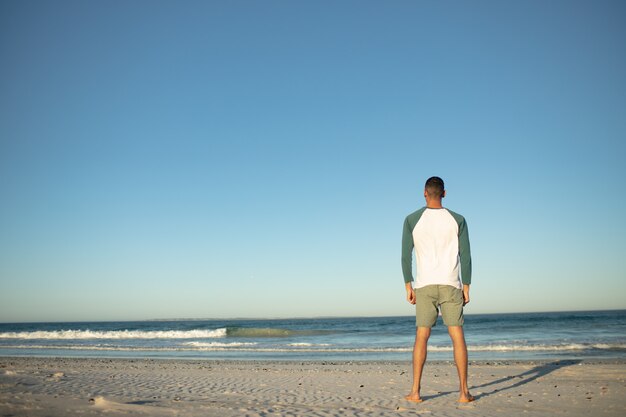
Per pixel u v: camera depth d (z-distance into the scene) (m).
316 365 11.36
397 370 9.39
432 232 4.32
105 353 17.58
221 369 9.78
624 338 22.28
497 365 9.80
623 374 7.53
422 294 4.35
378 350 18.03
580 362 10.68
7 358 14.59
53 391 5.08
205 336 31.39
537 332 29.88
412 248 4.53
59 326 100.44
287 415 3.80
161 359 14.23
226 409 4.07
